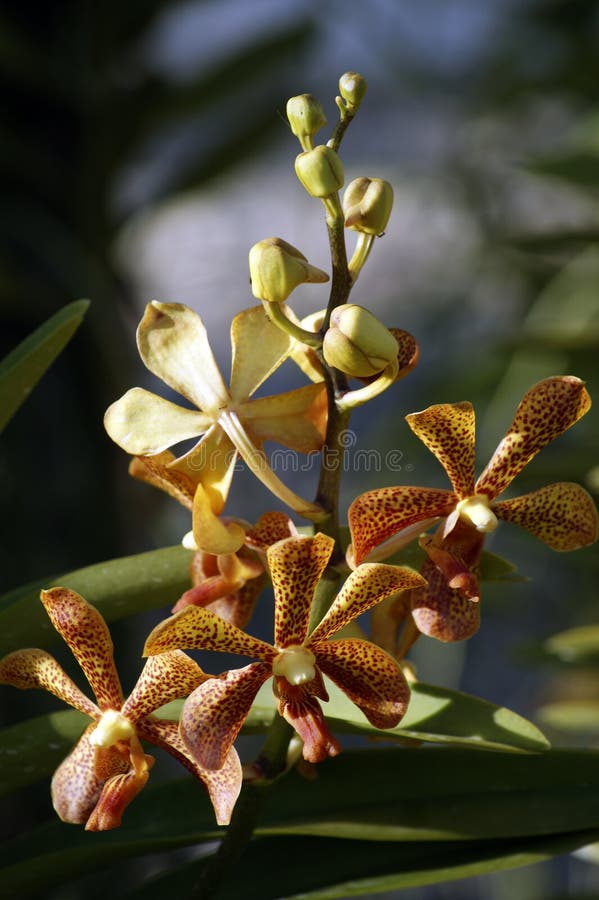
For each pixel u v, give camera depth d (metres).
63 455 0.79
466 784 0.51
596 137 0.90
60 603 0.46
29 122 0.85
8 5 0.84
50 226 0.83
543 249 0.91
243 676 0.45
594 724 0.70
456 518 0.47
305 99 0.46
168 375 0.47
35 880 0.51
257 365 0.47
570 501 0.48
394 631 0.49
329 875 0.51
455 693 0.49
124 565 0.51
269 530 0.47
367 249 0.47
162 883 0.53
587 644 0.64
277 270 0.45
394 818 0.50
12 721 0.72
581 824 0.50
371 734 0.48
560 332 0.77
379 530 0.47
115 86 0.88
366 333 0.45
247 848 0.52
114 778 0.46
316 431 0.47
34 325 0.79
